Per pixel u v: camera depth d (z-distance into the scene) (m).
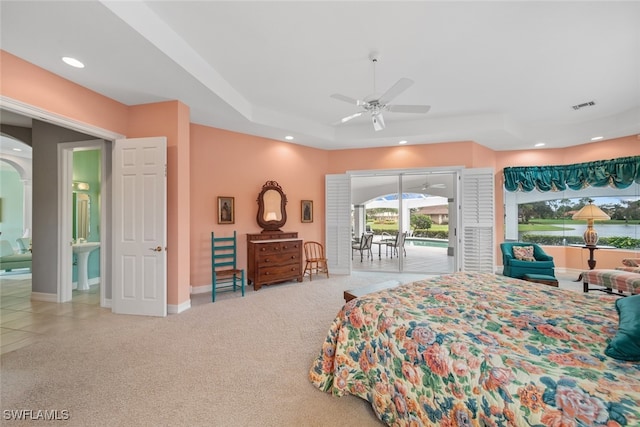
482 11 2.41
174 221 3.59
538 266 4.53
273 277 4.87
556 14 2.45
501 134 5.11
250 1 2.29
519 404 1.05
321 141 5.64
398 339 1.59
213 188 4.78
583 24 2.58
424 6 2.35
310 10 2.40
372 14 2.45
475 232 5.39
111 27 2.19
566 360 1.19
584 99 4.25
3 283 5.20
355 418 1.75
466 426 1.21
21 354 2.52
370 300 1.97
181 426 1.67
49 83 2.84
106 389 2.02
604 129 4.98
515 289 2.20
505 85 3.81
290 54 3.08
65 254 4.13
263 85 3.84
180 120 3.64
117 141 3.53
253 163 5.23
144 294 3.48
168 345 2.69
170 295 3.60
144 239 3.47
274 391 2.00
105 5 1.97
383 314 1.77
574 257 5.88
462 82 3.73
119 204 3.53
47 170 4.17
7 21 2.11
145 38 2.34
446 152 5.61
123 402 1.88
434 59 3.18
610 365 1.15
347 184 5.99
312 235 6.02
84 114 3.17
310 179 6.01
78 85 3.11
